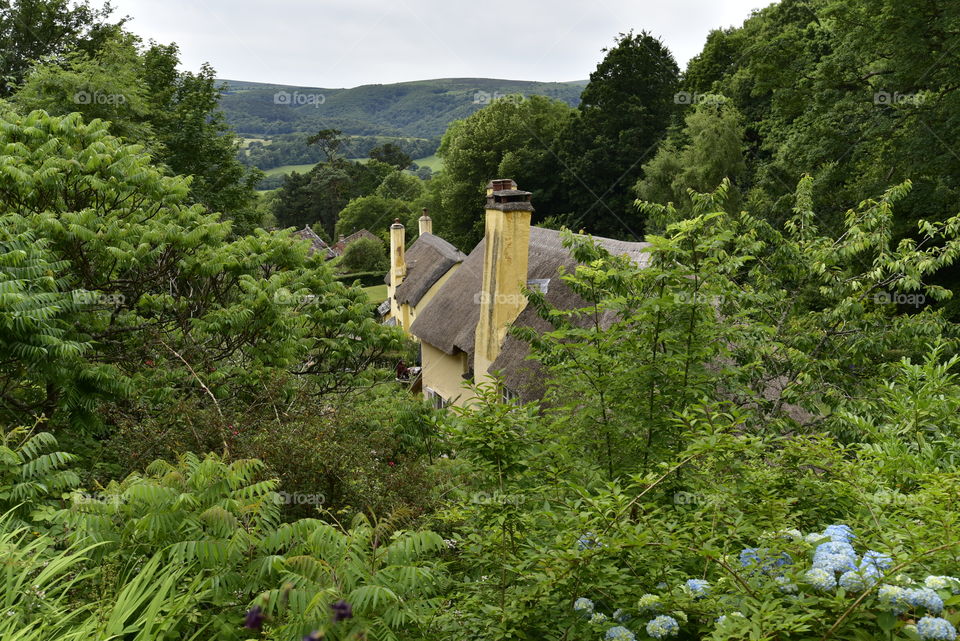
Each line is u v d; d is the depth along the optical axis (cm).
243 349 1081
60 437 782
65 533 437
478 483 502
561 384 626
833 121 2314
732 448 414
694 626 337
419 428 930
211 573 396
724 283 681
